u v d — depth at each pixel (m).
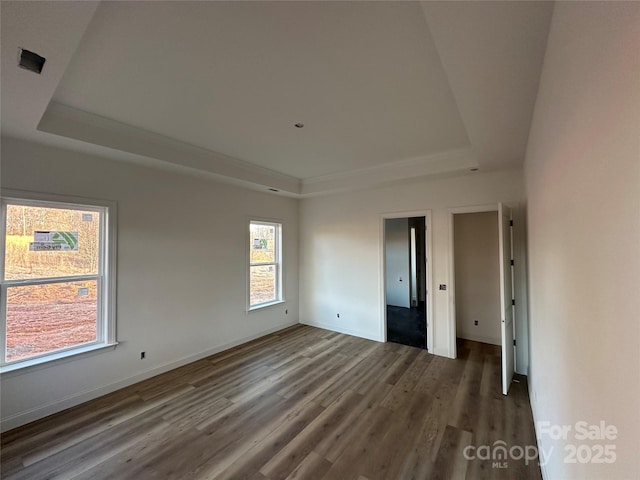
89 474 2.05
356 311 5.17
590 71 0.77
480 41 1.43
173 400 3.02
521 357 3.62
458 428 2.54
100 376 3.11
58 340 2.91
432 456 2.21
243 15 1.53
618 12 0.58
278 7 1.48
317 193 5.25
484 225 4.73
